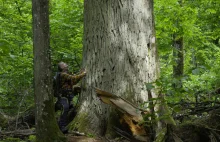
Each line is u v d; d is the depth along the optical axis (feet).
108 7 19.89
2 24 29.55
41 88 14.99
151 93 18.47
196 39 38.99
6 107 26.81
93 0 20.52
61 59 29.40
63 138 15.64
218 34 36.86
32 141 17.66
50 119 15.26
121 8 19.69
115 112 18.52
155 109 17.74
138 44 19.56
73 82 19.10
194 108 19.63
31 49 28.84
